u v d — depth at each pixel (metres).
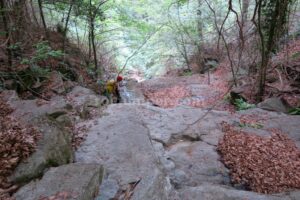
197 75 14.43
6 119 4.33
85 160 4.14
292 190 3.92
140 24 14.46
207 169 4.39
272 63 9.58
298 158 4.70
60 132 4.02
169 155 4.72
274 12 7.70
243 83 9.98
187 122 5.90
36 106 5.12
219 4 15.11
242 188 4.10
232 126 5.86
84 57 10.98
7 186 3.14
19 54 7.44
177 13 16.14
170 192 3.55
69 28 12.06
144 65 19.67
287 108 7.41
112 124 5.23
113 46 15.51
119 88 10.78
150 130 5.46
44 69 7.71
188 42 16.28
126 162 4.07
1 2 6.85
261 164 4.50
